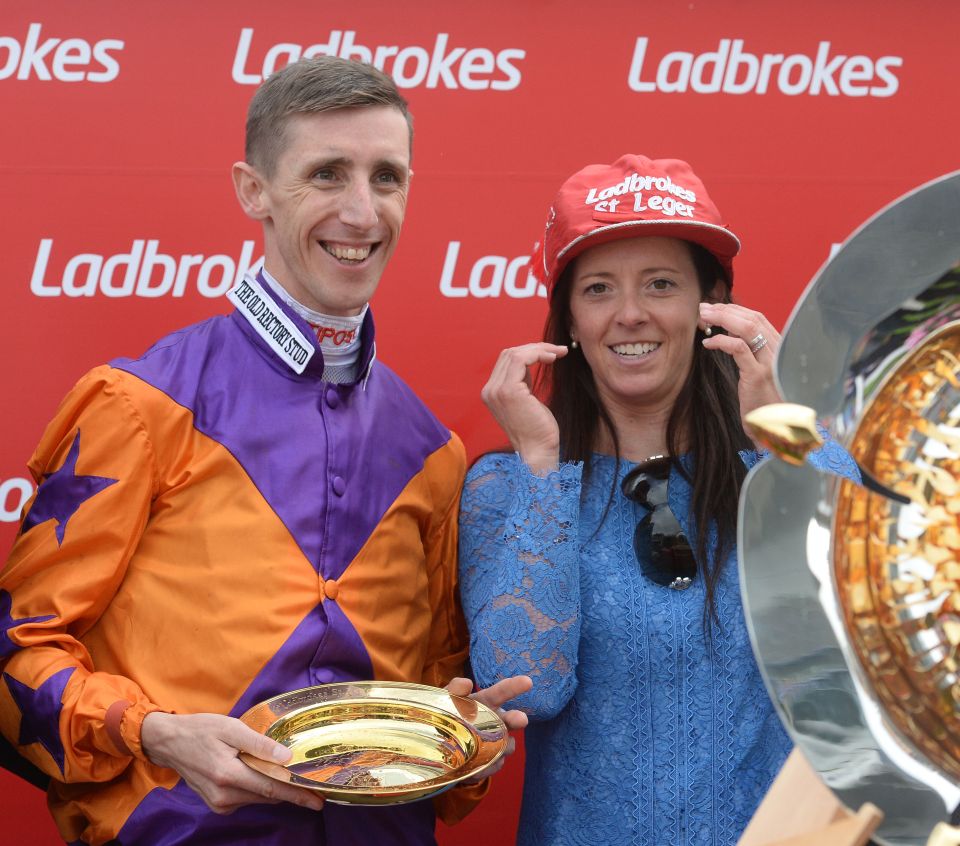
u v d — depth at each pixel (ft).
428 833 6.92
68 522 6.28
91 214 8.46
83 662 6.32
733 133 8.84
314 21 8.56
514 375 6.72
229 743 5.63
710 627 6.49
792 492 3.59
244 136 8.54
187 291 8.57
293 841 6.26
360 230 6.45
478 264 8.80
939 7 8.92
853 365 3.50
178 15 8.48
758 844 3.57
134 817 6.23
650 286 6.81
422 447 7.12
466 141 8.73
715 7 8.80
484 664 6.60
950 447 3.52
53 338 8.46
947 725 3.48
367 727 6.03
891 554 3.54
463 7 8.67
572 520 6.53
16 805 8.56
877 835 3.40
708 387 6.97
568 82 8.75
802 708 3.46
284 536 6.39
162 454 6.36
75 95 8.42
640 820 6.40
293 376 6.68
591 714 6.55
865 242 3.42
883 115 8.91
